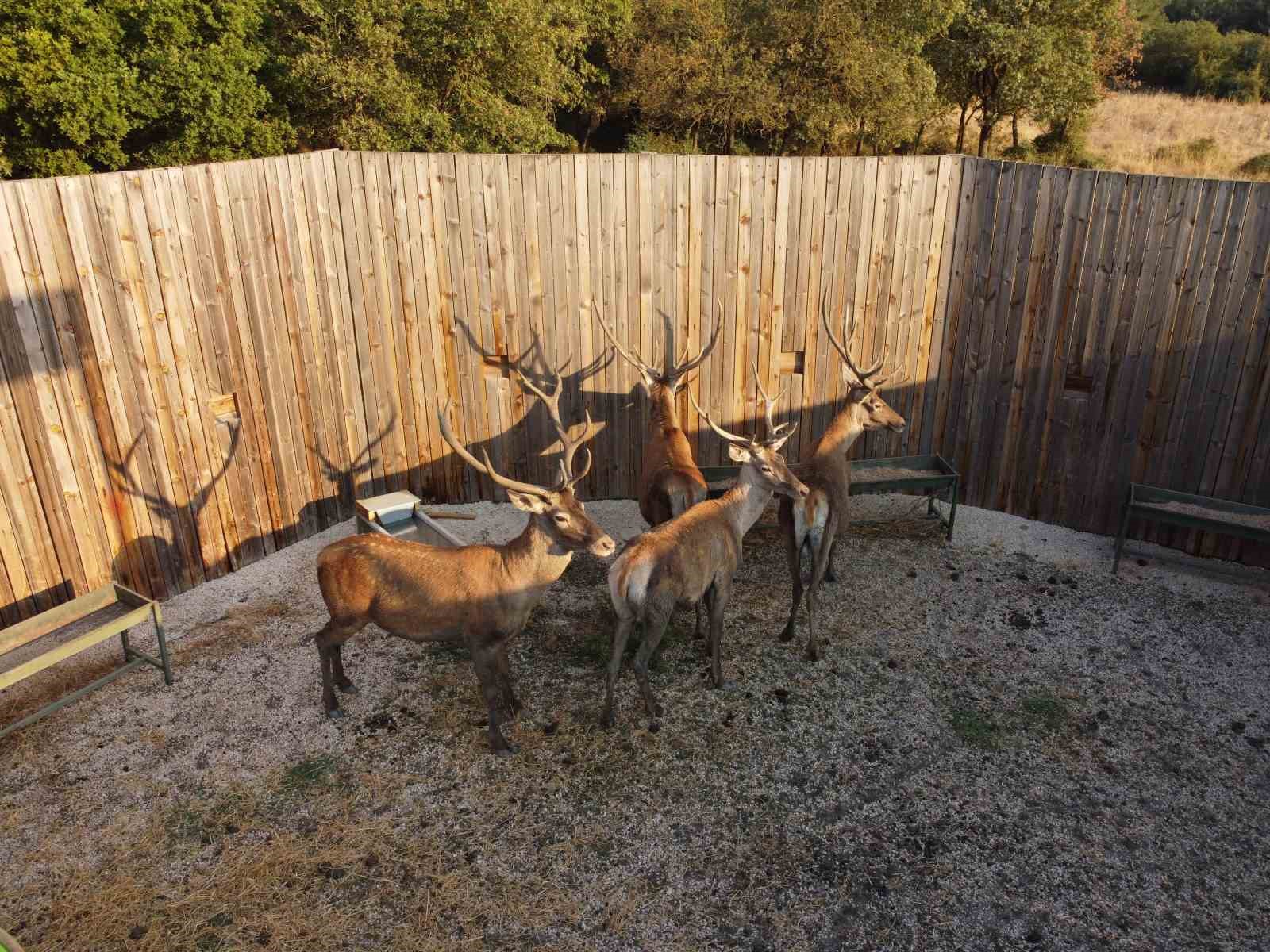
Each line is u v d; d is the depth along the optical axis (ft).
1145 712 21.54
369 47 51.80
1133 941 15.96
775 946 15.85
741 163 28.37
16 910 16.37
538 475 31.42
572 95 68.64
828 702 21.86
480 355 29.84
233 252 25.27
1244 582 26.68
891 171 28.73
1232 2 151.33
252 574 26.89
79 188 21.72
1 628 22.13
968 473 31.32
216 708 21.44
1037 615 25.26
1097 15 78.74
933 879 17.15
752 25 78.59
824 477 23.36
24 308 21.20
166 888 16.87
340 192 27.45
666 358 28.91
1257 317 25.40
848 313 30.35
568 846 17.81
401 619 19.61
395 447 30.35
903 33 75.82
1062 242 27.71
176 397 24.62
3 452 21.43
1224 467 26.96
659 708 21.45
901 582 26.91
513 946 15.81
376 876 17.16
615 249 29.07
